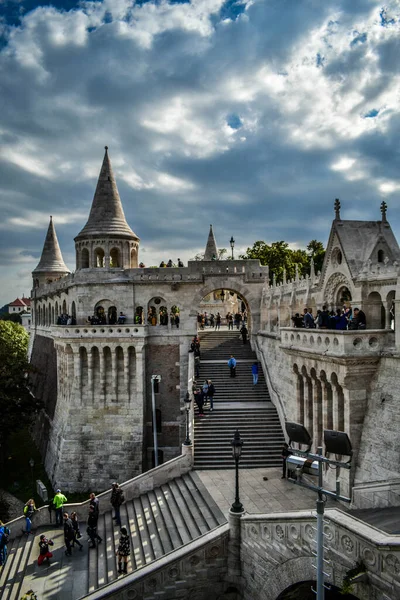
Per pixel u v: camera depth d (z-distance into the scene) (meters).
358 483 25.84
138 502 33.00
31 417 62.22
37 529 33.38
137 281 52.16
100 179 54.22
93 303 52.19
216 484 31.39
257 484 31.20
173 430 50.12
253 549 22.27
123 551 25.77
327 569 17.95
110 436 47.09
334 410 28.22
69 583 26.36
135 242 54.81
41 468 51.56
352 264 30.38
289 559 20.08
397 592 15.20
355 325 27.59
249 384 44.94
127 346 47.59
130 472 46.12
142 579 22.45
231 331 58.41
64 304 59.94
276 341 41.94
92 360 47.81
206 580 23.20
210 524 26.09
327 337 28.02
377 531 16.41
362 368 26.50
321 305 34.66
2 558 28.56
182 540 25.89
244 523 22.84
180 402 50.44
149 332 50.84
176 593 22.84
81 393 47.94
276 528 20.80
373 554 16.05
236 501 23.58
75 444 46.81
